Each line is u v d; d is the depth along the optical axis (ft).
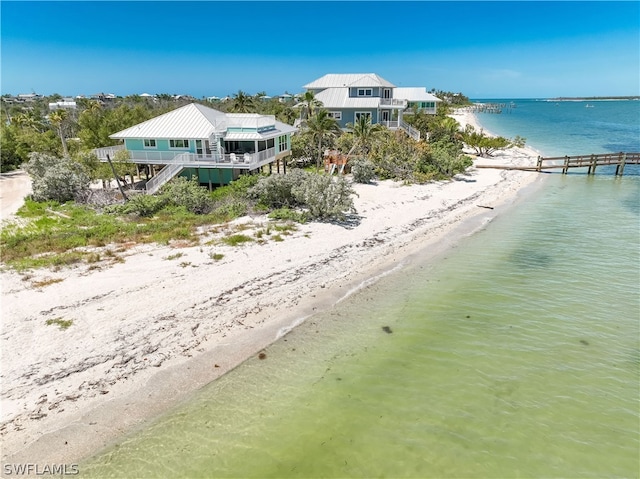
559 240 82.12
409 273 66.74
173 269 62.28
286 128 138.31
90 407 36.68
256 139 112.88
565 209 106.11
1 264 62.39
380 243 78.48
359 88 192.95
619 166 151.43
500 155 187.32
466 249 77.61
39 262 62.80
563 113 583.17
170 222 83.71
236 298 55.62
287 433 34.83
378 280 64.03
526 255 74.33
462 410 37.40
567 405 37.91
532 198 118.62
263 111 262.47
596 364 43.57
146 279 58.85
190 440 33.99
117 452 32.73
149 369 41.63
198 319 50.39
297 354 45.32
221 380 40.93
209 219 85.61
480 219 97.40
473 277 65.21
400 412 37.19
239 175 118.52
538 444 33.81
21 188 125.80
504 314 53.78
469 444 33.81
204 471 31.27
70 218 89.66
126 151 114.93
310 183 90.38
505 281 63.67
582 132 292.40
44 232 77.10
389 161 132.26
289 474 31.09
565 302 56.75
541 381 41.09
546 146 219.41
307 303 56.24
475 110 584.81
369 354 45.57
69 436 33.81
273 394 39.24
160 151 117.29
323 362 44.09
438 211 101.04
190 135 113.70
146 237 75.20
